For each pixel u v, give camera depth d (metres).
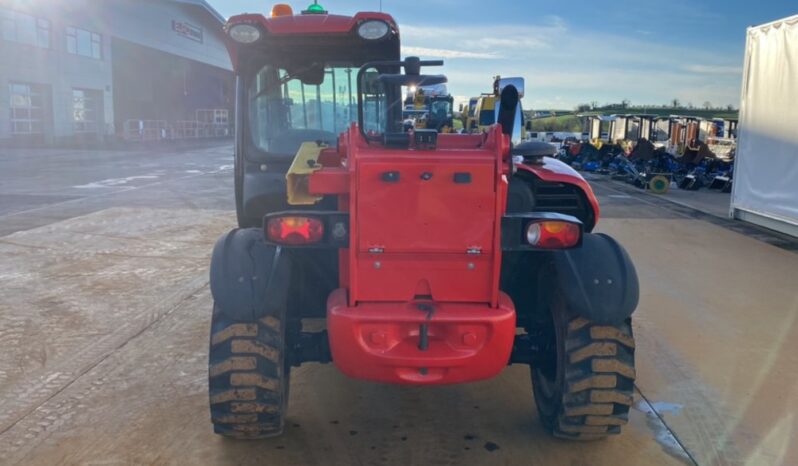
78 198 13.00
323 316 3.78
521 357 3.56
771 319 5.79
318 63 4.50
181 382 4.35
